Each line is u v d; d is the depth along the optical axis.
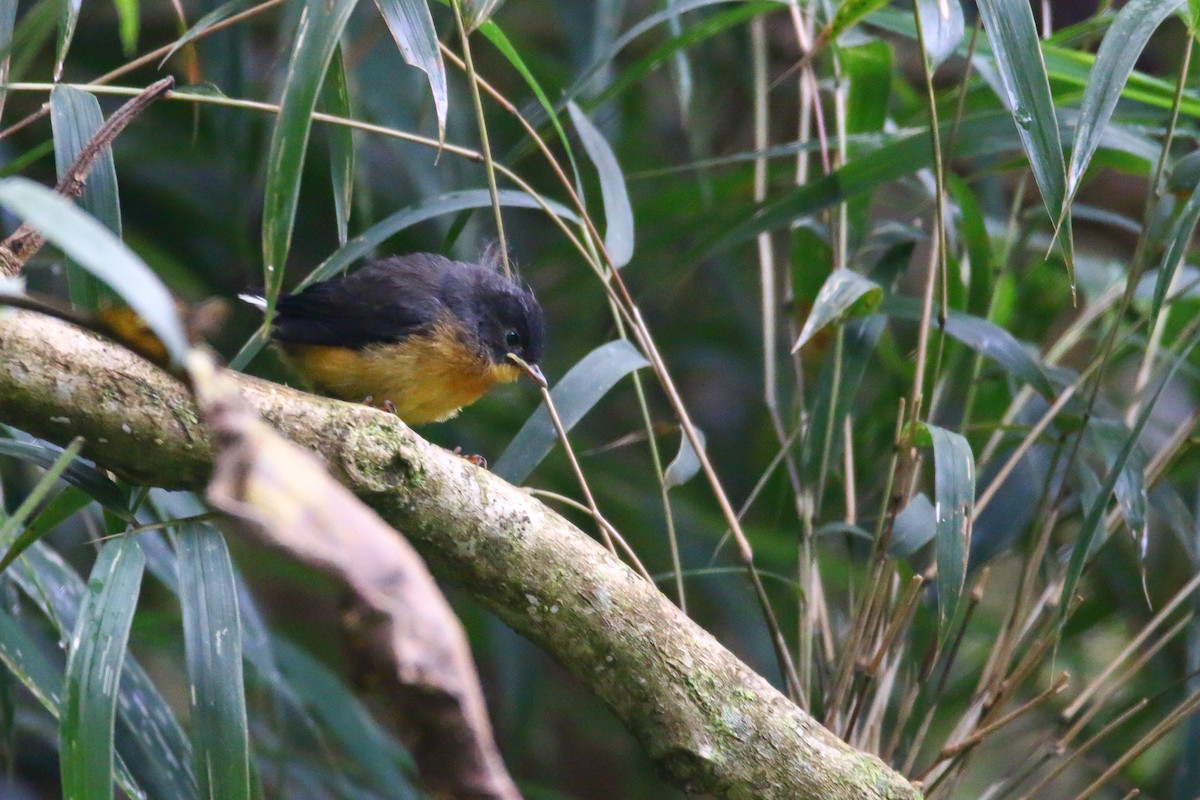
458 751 3.48
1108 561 8.97
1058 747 6.17
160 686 10.57
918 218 8.66
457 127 9.62
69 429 4.48
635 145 10.93
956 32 5.73
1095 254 10.88
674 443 11.01
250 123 8.79
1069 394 6.68
